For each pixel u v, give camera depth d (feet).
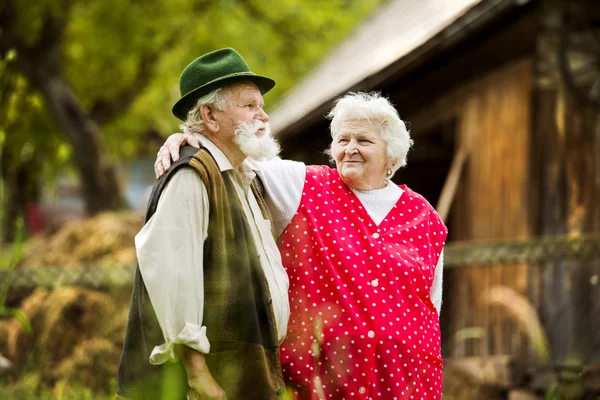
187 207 12.15
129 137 81.46
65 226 32.27
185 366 11.94
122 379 12.28
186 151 12.60
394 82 34.04
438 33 28.78
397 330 13.38
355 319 13.26
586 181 26.99
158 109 80.28
